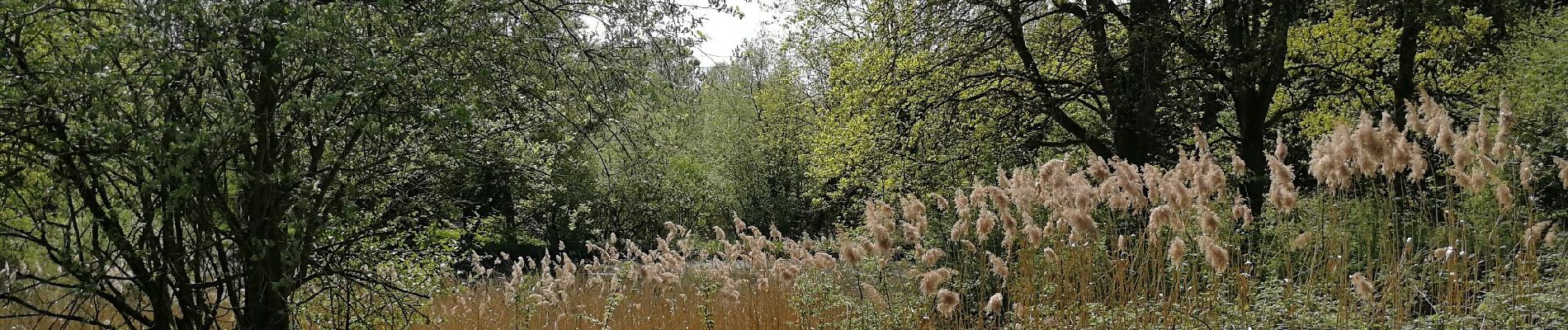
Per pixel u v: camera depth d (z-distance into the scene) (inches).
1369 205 327.6
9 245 286.7
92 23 241.4
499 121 307.1
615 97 318.7
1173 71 572.1
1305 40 594.6
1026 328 295.9
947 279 297.6
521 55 292.5
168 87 233.8
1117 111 595.8
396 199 308.8
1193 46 578.2
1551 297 257.9
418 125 272.2
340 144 285.4
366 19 266.1
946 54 639.8
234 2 238.1
